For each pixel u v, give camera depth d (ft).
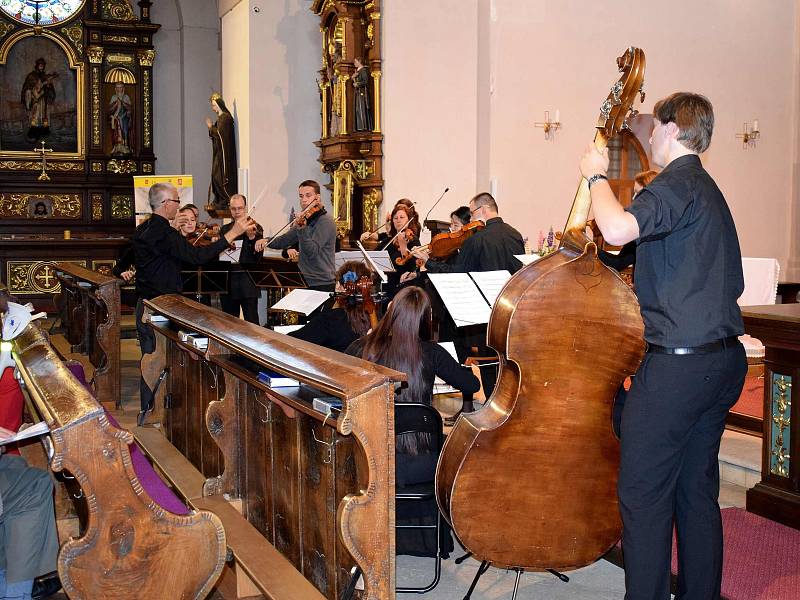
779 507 13.26
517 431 10.20
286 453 11.06
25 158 47.96
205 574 9.45
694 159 9.42
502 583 12.25
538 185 34.88
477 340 18.26
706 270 9.08
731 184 38.40
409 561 13.16
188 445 16.06
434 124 33.55
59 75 48.44
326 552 10.02
